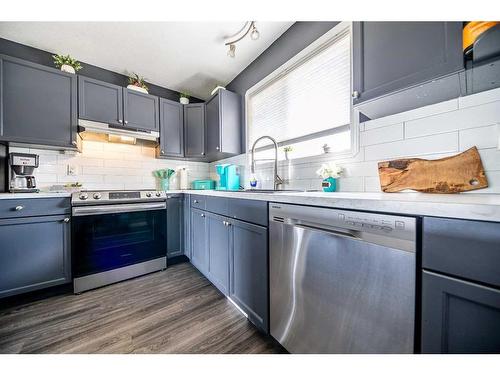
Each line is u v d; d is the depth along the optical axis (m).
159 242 2.11
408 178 1.08
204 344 1.10
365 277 0.67
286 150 1.86
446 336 0.52
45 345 1.09
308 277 0.86
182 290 1.70
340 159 1.42
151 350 1.05
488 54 0.66
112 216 1.85
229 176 2.33
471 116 0.92
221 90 2.39
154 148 2.69
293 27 1.79
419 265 0.56
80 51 2.06
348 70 1.47
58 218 1.64
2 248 1.46
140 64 2.29
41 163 2.01
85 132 2.05
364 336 0.67
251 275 1.19
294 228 0.91
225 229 1.47
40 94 1.80
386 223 0.62
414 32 0.83
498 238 0.44
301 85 1.81
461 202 0.51
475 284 0.47
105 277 1.78
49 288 1.65
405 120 1.12
